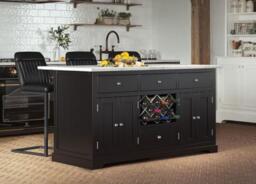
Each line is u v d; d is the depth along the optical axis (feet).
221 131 25.40
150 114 19.26
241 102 27.40
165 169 17.84
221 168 17.95
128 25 29.73
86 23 28.71
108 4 29.30
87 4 28.68
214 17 28.53
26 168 17.99
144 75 18.92
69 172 17.44
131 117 18.69
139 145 18.94
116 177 16.75
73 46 28.37
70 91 18.47
